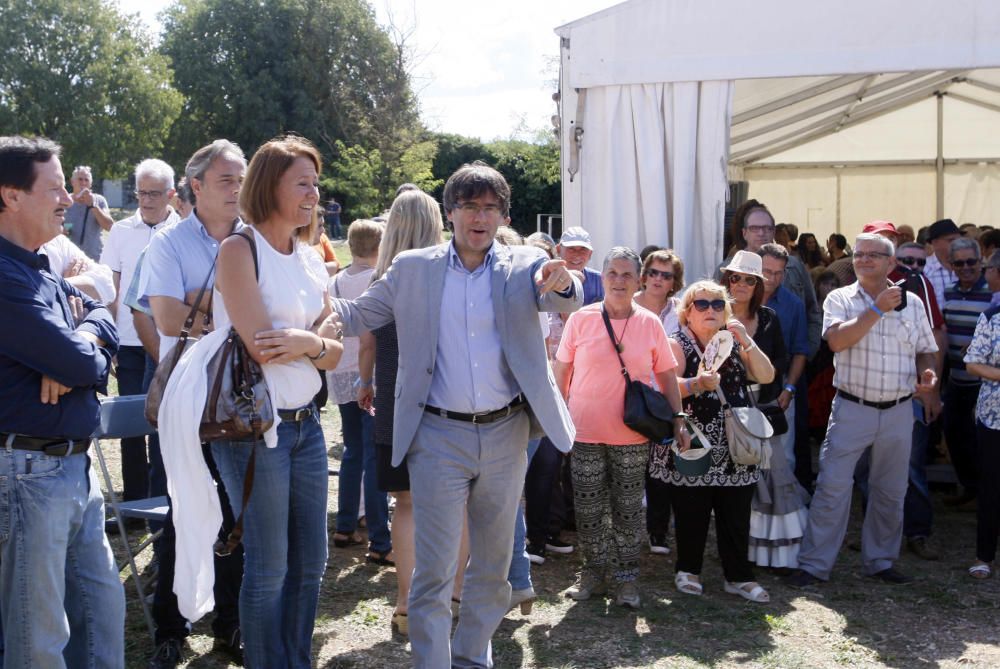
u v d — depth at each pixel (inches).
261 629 122.1
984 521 202.4
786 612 183.3
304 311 122.5
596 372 179.3
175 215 211.8
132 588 181.6
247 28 1926.7
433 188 1402.6
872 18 226.8
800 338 220.8
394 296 132.7
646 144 241.1
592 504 183.3
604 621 176.6
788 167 553.3
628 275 177.5
